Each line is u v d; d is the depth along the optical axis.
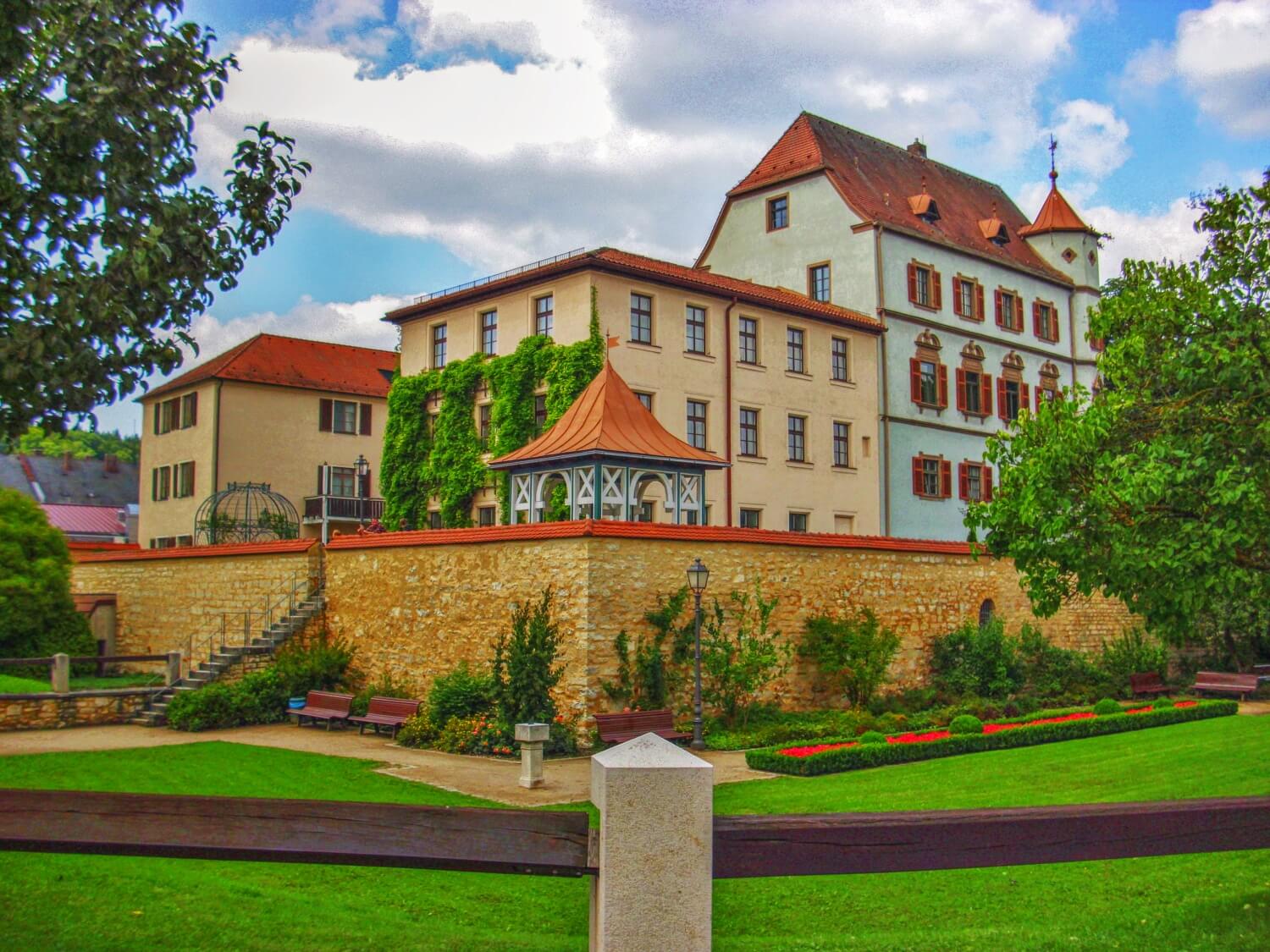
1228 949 7.42
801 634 25.19
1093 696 29.95
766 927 9.60
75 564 34.72
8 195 8.66
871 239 44.19
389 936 7.74
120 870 9.72
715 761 19.89
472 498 37.94
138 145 9.34
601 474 24.59
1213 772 17.89
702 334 38.03
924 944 7.91
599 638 21.08
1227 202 12.92
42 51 9.38
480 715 21.34
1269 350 11.82
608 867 4.57
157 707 24.34
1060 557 13.57
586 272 34.53
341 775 17.98
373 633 25.64
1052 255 54.09
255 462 49.00
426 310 39.78
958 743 20.77
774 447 39.62
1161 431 12.98
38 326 8.56
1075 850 5.59
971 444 47.72
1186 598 11.95
